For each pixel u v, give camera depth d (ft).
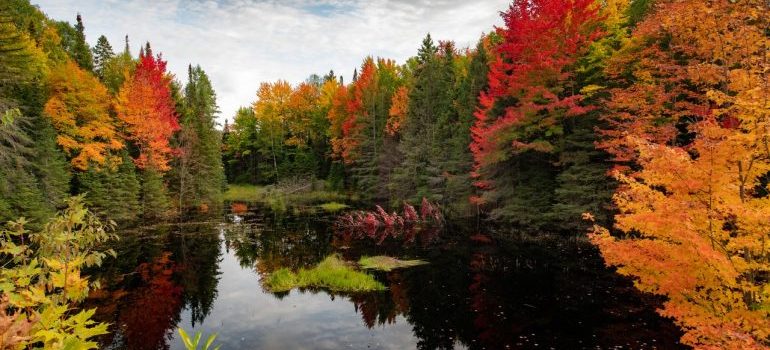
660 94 53.06
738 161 23.25
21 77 74.59
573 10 73.20
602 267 57.16
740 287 22.62
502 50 80.89
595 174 70.49
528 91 79.20
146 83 129.29
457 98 140.26
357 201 159.22
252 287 53.78
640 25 60.39
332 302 47.91
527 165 88.63
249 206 150.10
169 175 144.56
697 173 22.79
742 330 20.89
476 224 96.17
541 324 39.88
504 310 43.73
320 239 84.79
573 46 71.36
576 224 71.72
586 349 34.45
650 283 26.25
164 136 136.67
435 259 65.92
